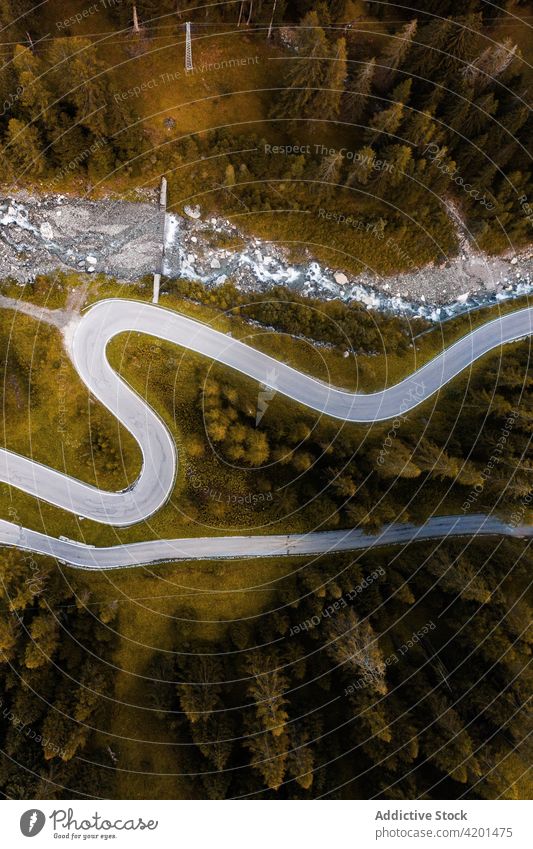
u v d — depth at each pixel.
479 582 39.97
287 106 45.47
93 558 44.88
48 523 44.94
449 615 42.94
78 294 46.91
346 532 46.28
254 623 44.19
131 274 48.03
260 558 45.69
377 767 39.03
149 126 46.34
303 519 45.41
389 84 44.56
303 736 38.03
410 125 43.22
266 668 38.75
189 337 47.69
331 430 47.78
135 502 45.44
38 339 45.81
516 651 40.44
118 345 46.50
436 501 46.75
